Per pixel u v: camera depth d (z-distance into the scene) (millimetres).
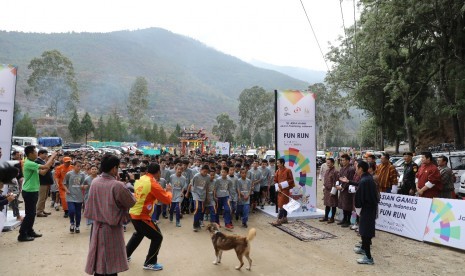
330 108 77062
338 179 10070
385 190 9531
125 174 8875
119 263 4488
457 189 13008
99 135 74750
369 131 53375
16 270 5973
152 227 6039
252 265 6484
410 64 24297
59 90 80625
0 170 4453
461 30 20547
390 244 8109
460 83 22969
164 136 85250
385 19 21266
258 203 13250
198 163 13422
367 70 28016
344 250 7562
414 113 33594
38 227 9164
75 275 5785
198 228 9133
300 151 11406
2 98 9312
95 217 4469
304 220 10664
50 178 10695
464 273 6258
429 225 8250
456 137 23406
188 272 6035
